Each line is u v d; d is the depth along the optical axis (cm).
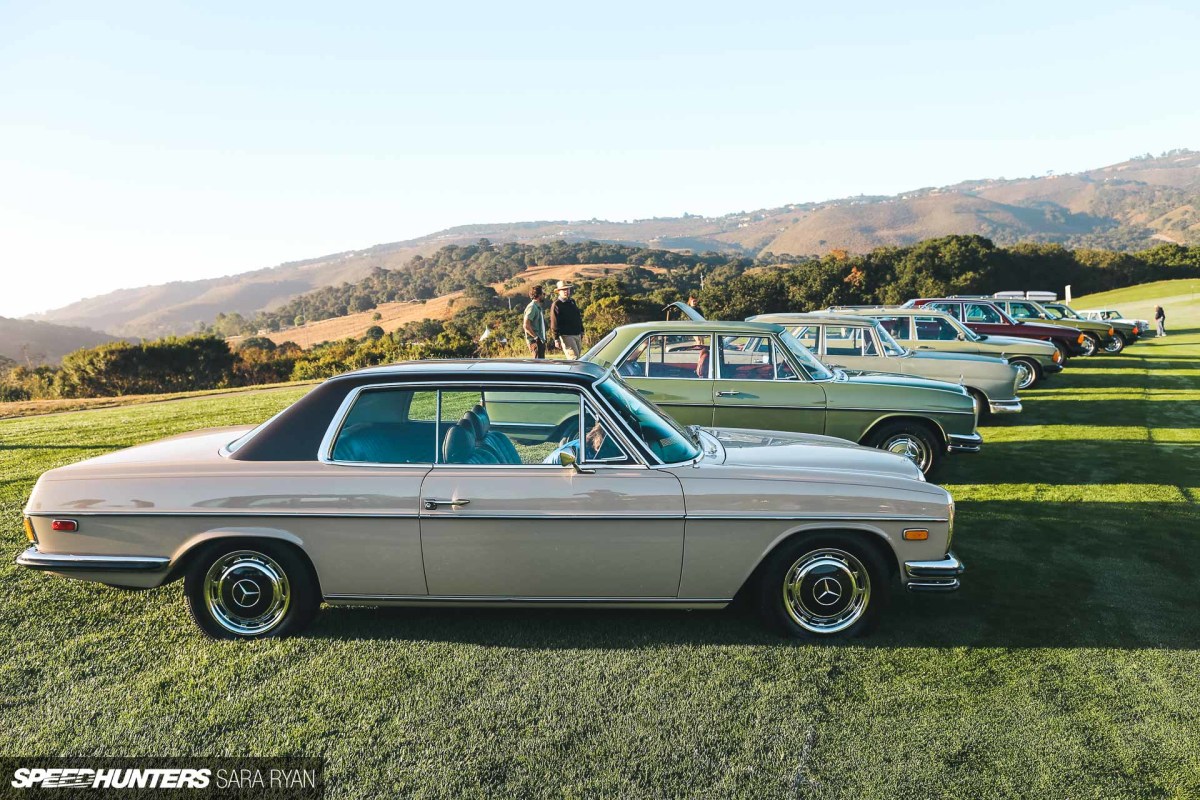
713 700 353
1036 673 378
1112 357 2138
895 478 420
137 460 426
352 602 413
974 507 676
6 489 750
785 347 757
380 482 400
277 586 413
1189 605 460
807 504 402
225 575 412
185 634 425
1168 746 318
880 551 421
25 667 386
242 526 401
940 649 404
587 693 360
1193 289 6000
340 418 415
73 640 417
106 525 403
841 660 392
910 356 1075
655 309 4566
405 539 399
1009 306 2267
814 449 467
